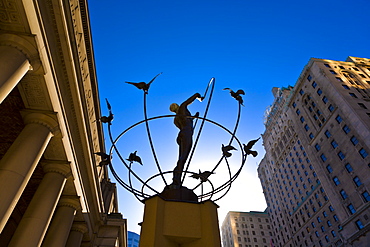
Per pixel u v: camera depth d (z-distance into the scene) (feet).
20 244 35.29
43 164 44.98
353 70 200.44
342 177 160.25
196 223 11.96
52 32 35.27
